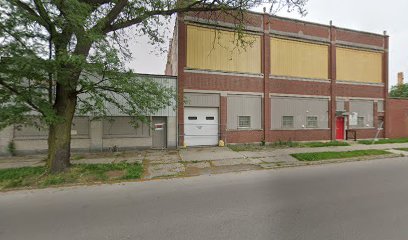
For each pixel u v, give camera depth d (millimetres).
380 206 4832
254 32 15711
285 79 16469
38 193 6145
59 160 7742
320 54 17609
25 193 6164
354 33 18609
